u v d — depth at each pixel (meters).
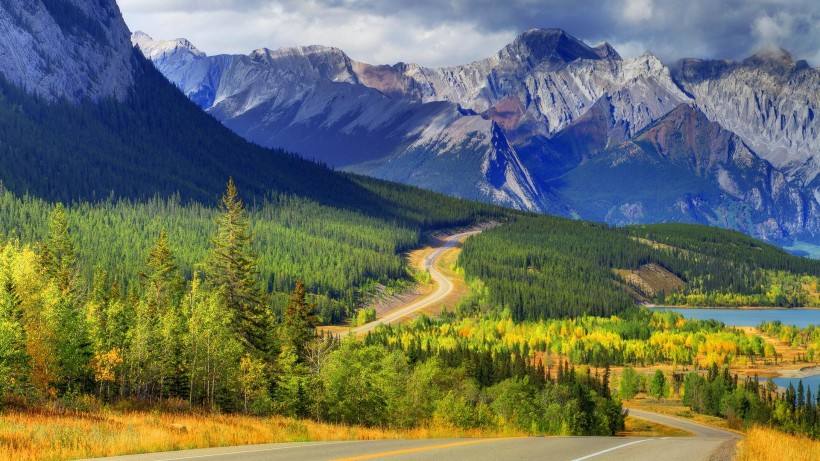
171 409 72.31
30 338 67.38
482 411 95.12
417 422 86.06
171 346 79.06
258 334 93.69
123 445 35.88
